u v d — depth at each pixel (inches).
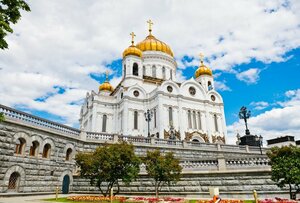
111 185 768.9
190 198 840.3
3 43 407.2
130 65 2409.0
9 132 815.1
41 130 922.1
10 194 768.9
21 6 434.9
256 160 873.5
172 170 803.4
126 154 764.6
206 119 2208.4
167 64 2687.0
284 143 2167.8
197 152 1328.7
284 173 672.4
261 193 824.9
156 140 1253.1
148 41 2768.2
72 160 1039.0
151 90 2396.7
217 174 895.1
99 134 1143.0
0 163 769.6
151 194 932.6
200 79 2625.5
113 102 2300.7
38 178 882.1
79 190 1012.5
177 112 2101.4
